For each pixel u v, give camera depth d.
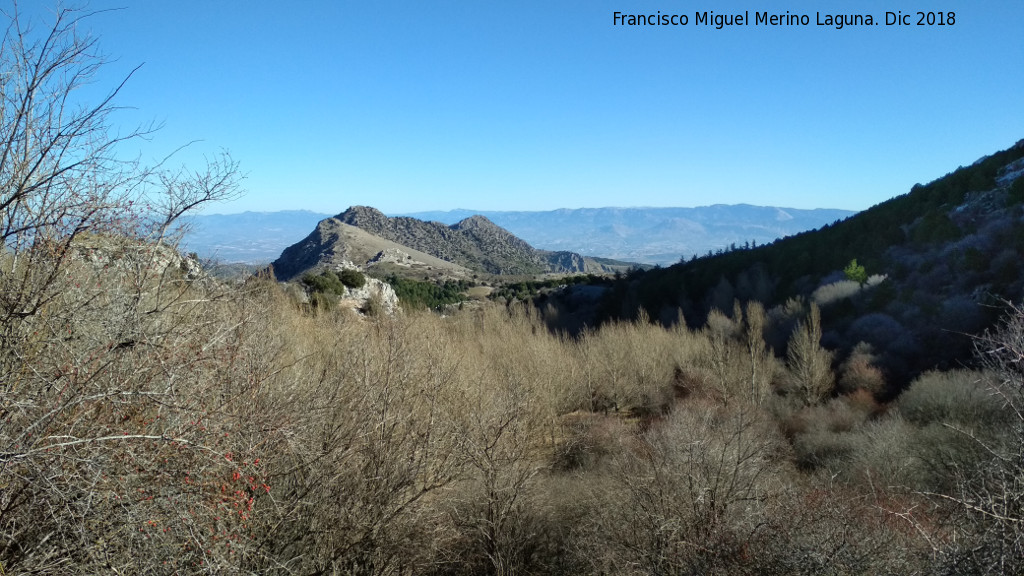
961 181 36.12
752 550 7.14
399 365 8.38
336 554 6.70
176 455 4.02
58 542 3.75
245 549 4.92
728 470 9.80
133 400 4.01
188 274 5.36
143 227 4.28
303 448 5.88
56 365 3.80
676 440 11.11
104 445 3.65
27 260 3.83
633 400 24.78
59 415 3.61
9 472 3.34
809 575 6.20
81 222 3.77
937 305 26.52
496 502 9.09
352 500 6.86
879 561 6.07
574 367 23.75
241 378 5.49
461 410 10.40
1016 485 4.87
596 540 9.47
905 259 32.56
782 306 34.88
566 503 11.30
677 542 8.22
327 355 9.46
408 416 7.77
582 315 47.25
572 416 23.03
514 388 12.15
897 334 26.25
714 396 23.64
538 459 14.09
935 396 17.75
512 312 34.38
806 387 23.70
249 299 6.33
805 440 18.30
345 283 25.52
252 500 4.88
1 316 3.71
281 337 8.97
